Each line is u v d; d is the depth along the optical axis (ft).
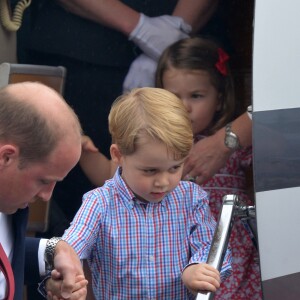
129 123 38.19
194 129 53.57
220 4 58.70
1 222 30.91
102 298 40.32
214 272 37.32
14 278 30.81
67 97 58.39
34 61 58.39
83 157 52.75
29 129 28.09
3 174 28.30
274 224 38.42
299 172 38.73
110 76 58.34
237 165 52.03
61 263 33.45
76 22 57.06
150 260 39.81
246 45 58.54
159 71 54.39
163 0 57.57
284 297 38.24
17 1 55.98
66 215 58.75
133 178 38.83
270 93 39.19
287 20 39.60
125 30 56.08
